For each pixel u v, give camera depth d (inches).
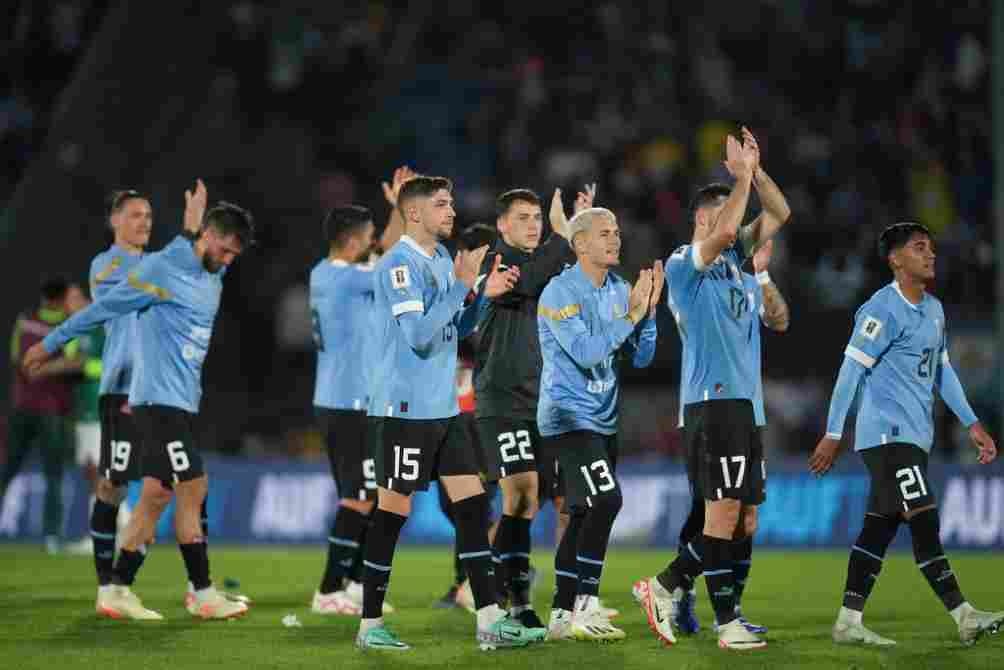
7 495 2057.1
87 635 1075.3
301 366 2714.1
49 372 1760.6
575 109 3147.1
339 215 1267.2
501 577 1103.6
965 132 3061.0
